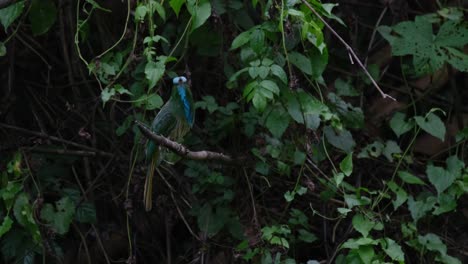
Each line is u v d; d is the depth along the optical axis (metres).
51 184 9.87
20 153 9.31
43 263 9.42
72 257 10.40
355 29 10.70
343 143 9.39
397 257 8.55
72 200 9.66
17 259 9.52
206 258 9.65
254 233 9.04
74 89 10.04
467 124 10.77
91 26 10.19
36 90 10.42
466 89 11.09
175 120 7.91
